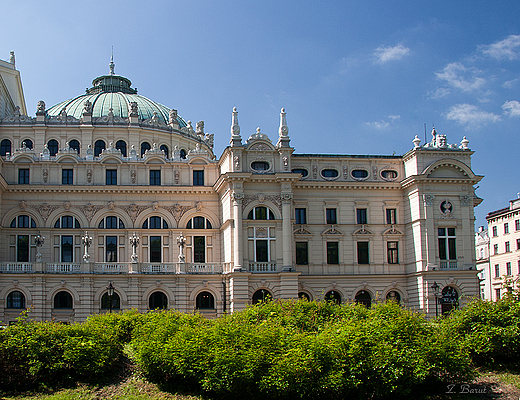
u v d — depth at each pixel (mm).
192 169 75875
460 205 74125
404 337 32031
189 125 92750
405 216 76750
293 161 76125
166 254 73500
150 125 86000
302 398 30438
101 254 72250
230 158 70562
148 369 33938
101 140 83375
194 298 69812
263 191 71000
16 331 33531
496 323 36375
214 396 31516
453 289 72375
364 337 31125
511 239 105312
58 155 73125
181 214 74438
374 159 77625
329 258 75250
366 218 76500
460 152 74812
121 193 73562
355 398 30781
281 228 70312
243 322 35219
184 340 33531
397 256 76375
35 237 69438
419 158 74125
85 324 37656
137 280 68750
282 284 68312
